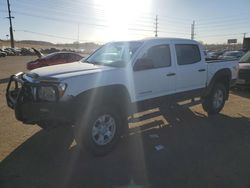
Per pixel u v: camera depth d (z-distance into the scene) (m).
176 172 3.97
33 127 5.73
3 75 15.65
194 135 5.46
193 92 6.21
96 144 4.38
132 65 4.87
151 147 4.86
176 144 5.00
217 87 6.83
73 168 4.06
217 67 6.73
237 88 10.35
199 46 6.32
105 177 3.83
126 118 4.91
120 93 4.69
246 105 7.97
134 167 4.12
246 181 3.73
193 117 6.67
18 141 5.00
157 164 4.22
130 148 4.80
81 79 4.22
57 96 4.01
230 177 3.83
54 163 4.20
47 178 3.77
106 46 5.68
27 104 4.24
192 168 4.09
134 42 5.33
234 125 6.10
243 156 4.50
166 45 5.58
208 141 5.15
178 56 5.80
